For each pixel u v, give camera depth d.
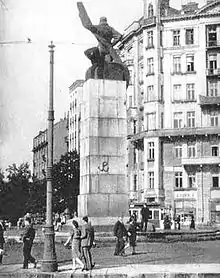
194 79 53.56
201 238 24.17
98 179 22.62
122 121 23.25
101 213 22.31
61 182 42.62
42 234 23.77
